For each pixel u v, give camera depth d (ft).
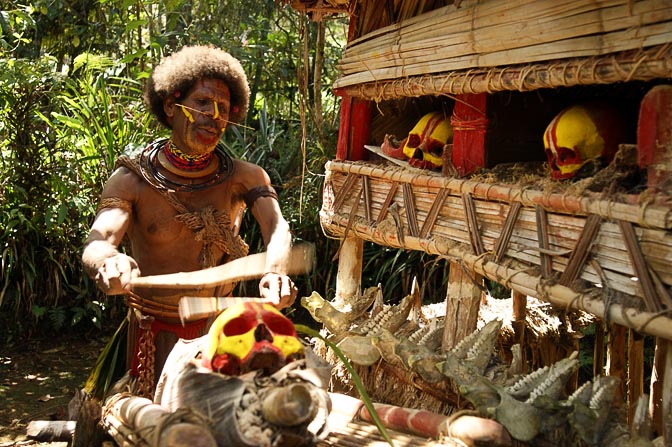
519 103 11.63
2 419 14.33
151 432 7.50
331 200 13.73
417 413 9.25
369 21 12.94
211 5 23.93
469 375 9.29
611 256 8.01
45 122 19.76
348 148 13.55
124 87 21.21
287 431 6.75
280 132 21.01
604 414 8.18
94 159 19.35
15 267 18.79
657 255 7.45
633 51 7.72
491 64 9.61
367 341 11.32
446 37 10.39
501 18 9.36
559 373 8.81
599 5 8.00
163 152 10.48
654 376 9.58
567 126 9.04
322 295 21.02
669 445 7.75
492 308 14.37
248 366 7.37
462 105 10.54
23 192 18.37
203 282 9.16
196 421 6.92
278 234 10.39
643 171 8.22
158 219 10.28
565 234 8.66
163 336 10.36
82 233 19.20
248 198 10.96
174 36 23.58
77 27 22.74
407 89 11.41
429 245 10.87
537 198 8.93
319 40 20.24
